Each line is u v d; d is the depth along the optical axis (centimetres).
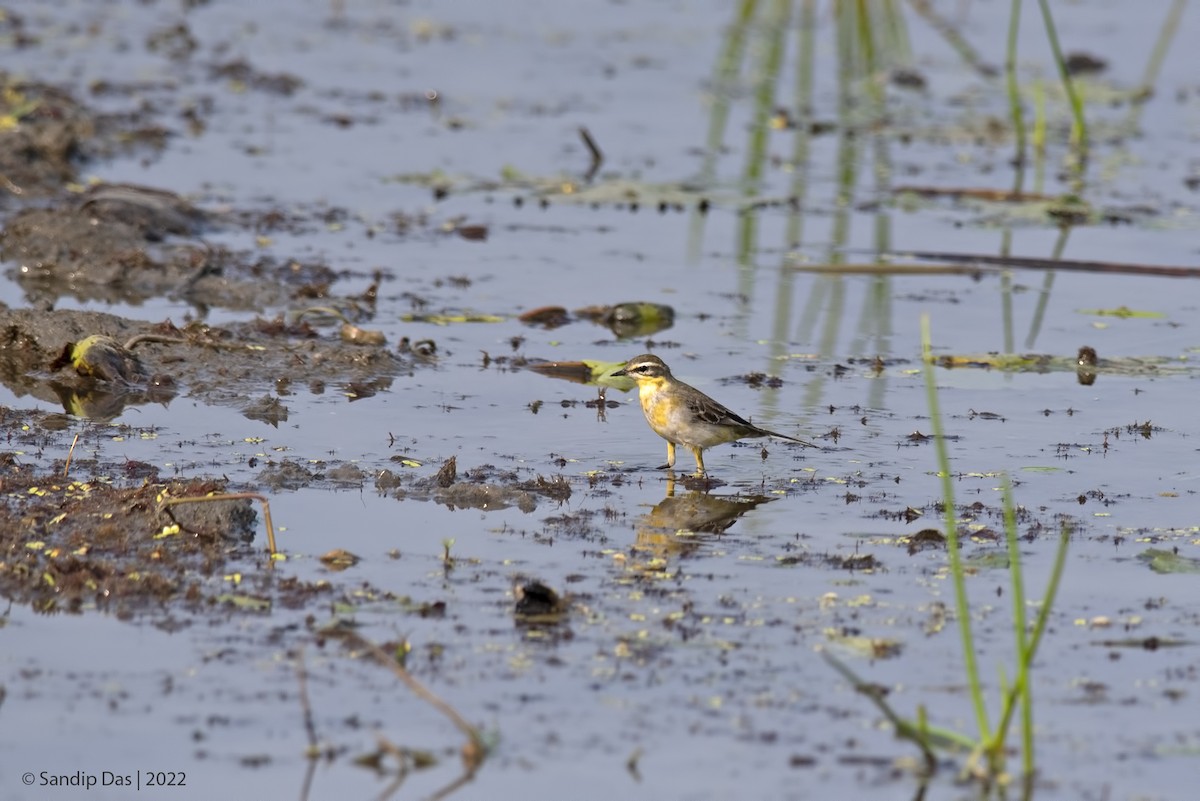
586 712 913
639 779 843
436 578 1099
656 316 1853
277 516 1211
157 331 1658
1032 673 980
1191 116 3027
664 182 2481
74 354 1559
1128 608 1079
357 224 2209
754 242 2228
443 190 2389
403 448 1391
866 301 1967
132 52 3158
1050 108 3064
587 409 1540
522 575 1110
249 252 2025
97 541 1132
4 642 977
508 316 1847
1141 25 3750
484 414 1509
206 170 2412
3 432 1373
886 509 1271
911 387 1628
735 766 859
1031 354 1741
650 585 1099
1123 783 848
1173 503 1289
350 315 1808
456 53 3378
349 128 2745
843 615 1055
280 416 1468
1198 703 942
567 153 2645
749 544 1188
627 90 3130
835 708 928
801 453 1414
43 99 2588
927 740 883
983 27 3697
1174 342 1806
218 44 3309
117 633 997
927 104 3084
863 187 2531
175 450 1351
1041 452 1424
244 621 1019
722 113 2991
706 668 972
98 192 2112
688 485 1326
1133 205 2427
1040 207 2391
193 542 1141
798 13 3931
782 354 1741
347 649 984
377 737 850
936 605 1077
